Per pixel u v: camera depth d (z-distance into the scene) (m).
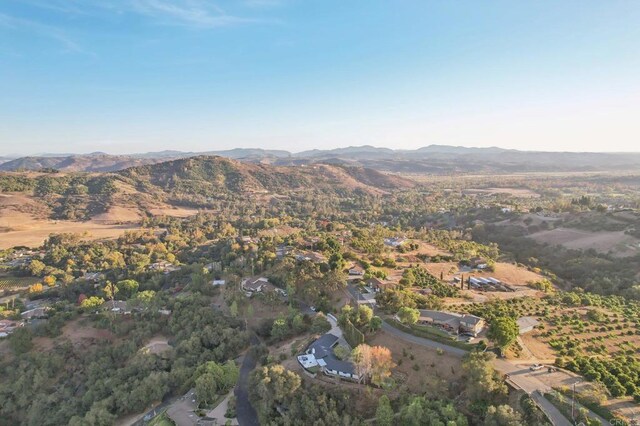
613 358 98.56
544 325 116.44
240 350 131.88
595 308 134.62
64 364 133.12
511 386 84.19
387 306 123.88
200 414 102.38
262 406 96.56
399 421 82.06
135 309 161.62
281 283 162.75
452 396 85.75
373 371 92.94
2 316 164.38
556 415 75.50
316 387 94.44
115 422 108.56
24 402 119.69
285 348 120.94
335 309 135.62
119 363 134.25
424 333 107.38
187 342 132.12
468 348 98.81
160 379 116.75
